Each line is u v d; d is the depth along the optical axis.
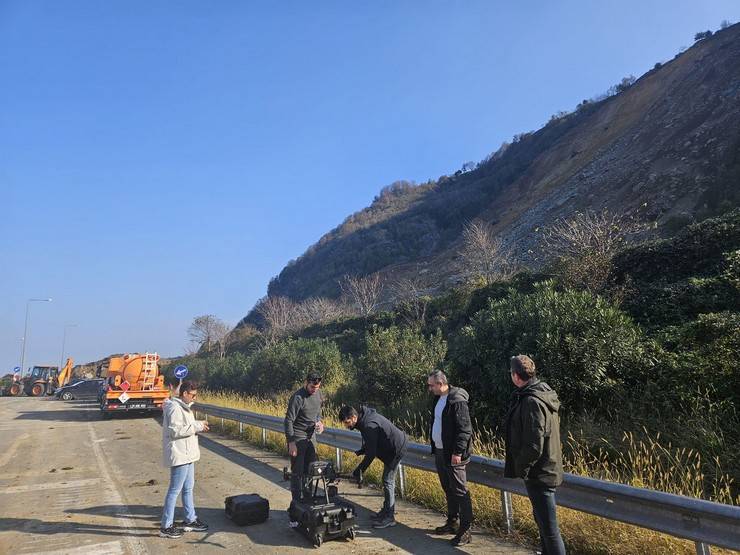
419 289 41.97
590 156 66.00
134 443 13.15
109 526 6.23
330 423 11.80
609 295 14.85
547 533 4.18
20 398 39.72
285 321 42.59
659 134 52.22
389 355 15.02
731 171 33.16
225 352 49.53
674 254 15.05
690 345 9.34
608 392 8.57
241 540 5.66
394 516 6.27
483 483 5.69
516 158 102.94
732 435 6.82
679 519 3.93
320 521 5.40
